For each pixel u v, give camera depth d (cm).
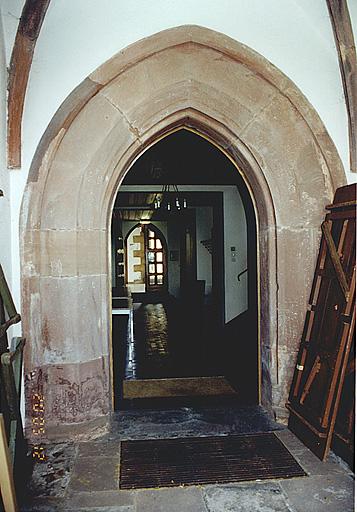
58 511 278
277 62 396
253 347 737
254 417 417
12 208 373
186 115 405
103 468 329
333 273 364
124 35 379
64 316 380
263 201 416
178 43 380
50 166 372
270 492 295
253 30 393
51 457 348
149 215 1581
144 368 618
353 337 331
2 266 347
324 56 398
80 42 377
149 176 754
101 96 377
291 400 393
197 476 315
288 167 402
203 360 659
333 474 315
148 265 1956
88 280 388
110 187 396
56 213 377
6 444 253
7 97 364
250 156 408
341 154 403
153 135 402
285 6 391
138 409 445
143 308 1389
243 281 862
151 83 386
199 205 967
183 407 448
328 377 343
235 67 390
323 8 386
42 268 378
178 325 1010
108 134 383
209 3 386
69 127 371
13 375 300
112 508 280
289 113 395
